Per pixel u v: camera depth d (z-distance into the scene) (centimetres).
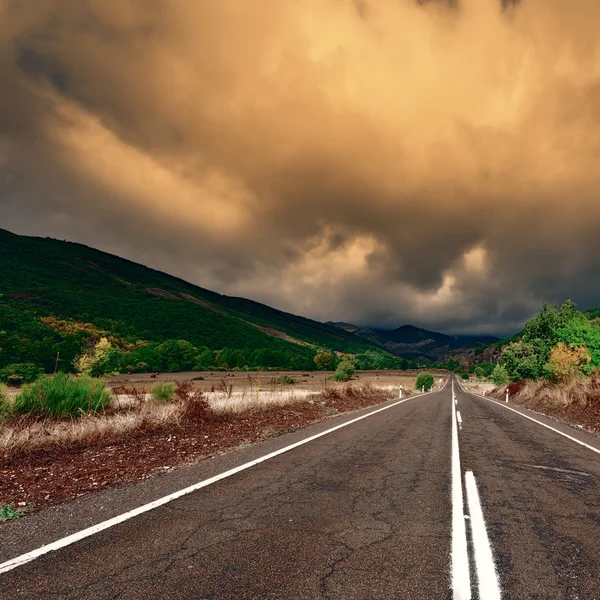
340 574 261
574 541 322
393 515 375
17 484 466
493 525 353
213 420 978
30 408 867
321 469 548
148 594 235
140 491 439
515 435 907
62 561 275
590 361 2028
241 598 231
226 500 411
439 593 238
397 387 3769
